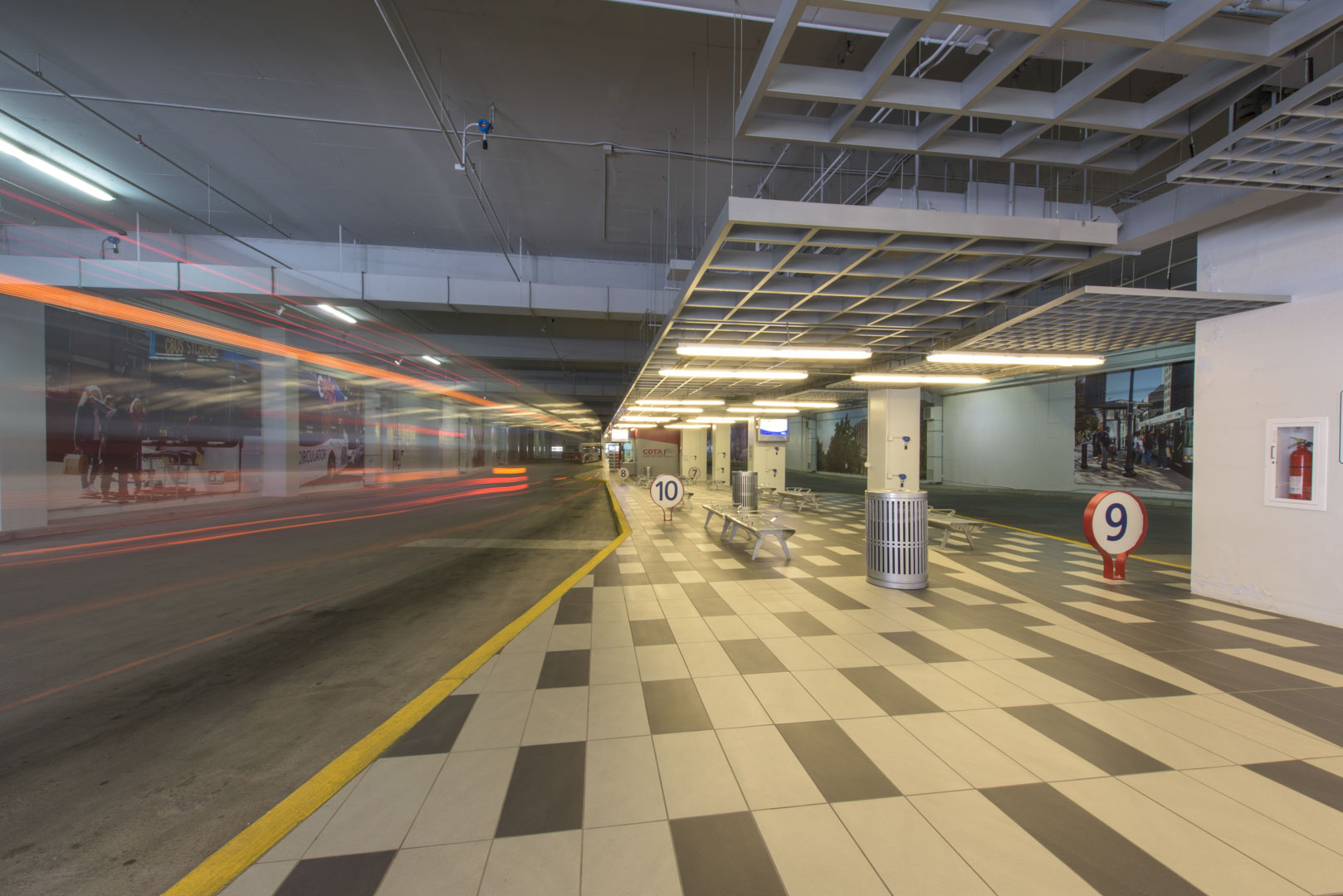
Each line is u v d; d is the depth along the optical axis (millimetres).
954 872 1819
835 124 4043
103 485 12992
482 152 7855
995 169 7336
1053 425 18094
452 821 2107
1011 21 2840
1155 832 2025
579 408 42500
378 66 6145
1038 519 12312
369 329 16562
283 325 16203
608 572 6746
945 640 4230
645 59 5957
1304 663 3738
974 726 2857
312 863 1885
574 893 1733
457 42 5754
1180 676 3514
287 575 6965
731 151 7688
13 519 9930
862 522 11602
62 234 10688
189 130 7418
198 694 3473
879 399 12891
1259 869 1832
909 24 2992
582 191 9000
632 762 2527
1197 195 5242
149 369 14305
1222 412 5359
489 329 16891
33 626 4875
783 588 5895
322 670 3857
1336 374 4484
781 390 15523
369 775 2432
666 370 11414
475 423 38531
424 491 22547
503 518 13555
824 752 2607
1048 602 5324
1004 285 6461
